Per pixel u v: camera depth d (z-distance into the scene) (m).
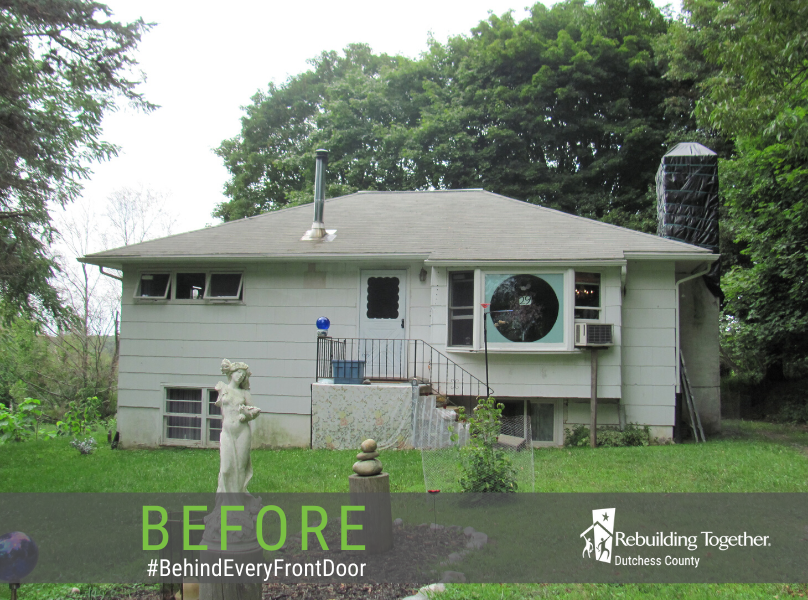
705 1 21.84
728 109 11.78
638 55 25.14
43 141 11.55
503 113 26.17
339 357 13.01
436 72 29.33
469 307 12.41
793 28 10.71
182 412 13.86
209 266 13.77
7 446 13.92
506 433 9.14
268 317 13.45
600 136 26.59
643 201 25.28
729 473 8.83
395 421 11.67
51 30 11.12
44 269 13.48
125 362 14.03
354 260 12.91
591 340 11.67
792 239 15.29
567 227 13.53
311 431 12.44
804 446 11.73
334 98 30.23
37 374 23.56
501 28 27.61
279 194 32.66
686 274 13.62
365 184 27.34
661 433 12.30
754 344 18.95
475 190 16.36
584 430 12.30
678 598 4.80
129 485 9.04
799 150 11.83
